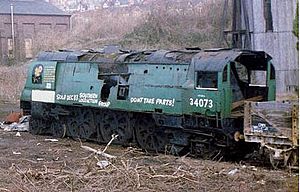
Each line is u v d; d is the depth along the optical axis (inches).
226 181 511.5
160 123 732.7
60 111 909.8
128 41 1851.6
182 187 486.9
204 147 681.0
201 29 1742.1
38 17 2493.8
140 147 780.0
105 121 839.1
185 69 709.3
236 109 671.8
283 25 1107.3
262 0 1137.4
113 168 532.7
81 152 732.7
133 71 786.8
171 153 721.0
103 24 2208.4
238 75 689.0
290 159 572.1
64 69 912.9
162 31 1813.5
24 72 1673.2
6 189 466.0
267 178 519.5
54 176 517.3
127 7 2388.0
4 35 2426.2
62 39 2203.5
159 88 736.3
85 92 860.0
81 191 466.6
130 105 779.4
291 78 1085.8
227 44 1350.9
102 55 863.7
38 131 962.1
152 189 477.1
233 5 1227.9
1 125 1056.8
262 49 1138.7
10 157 680.4
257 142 607.2
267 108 589.9
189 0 1925.4
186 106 695.7
